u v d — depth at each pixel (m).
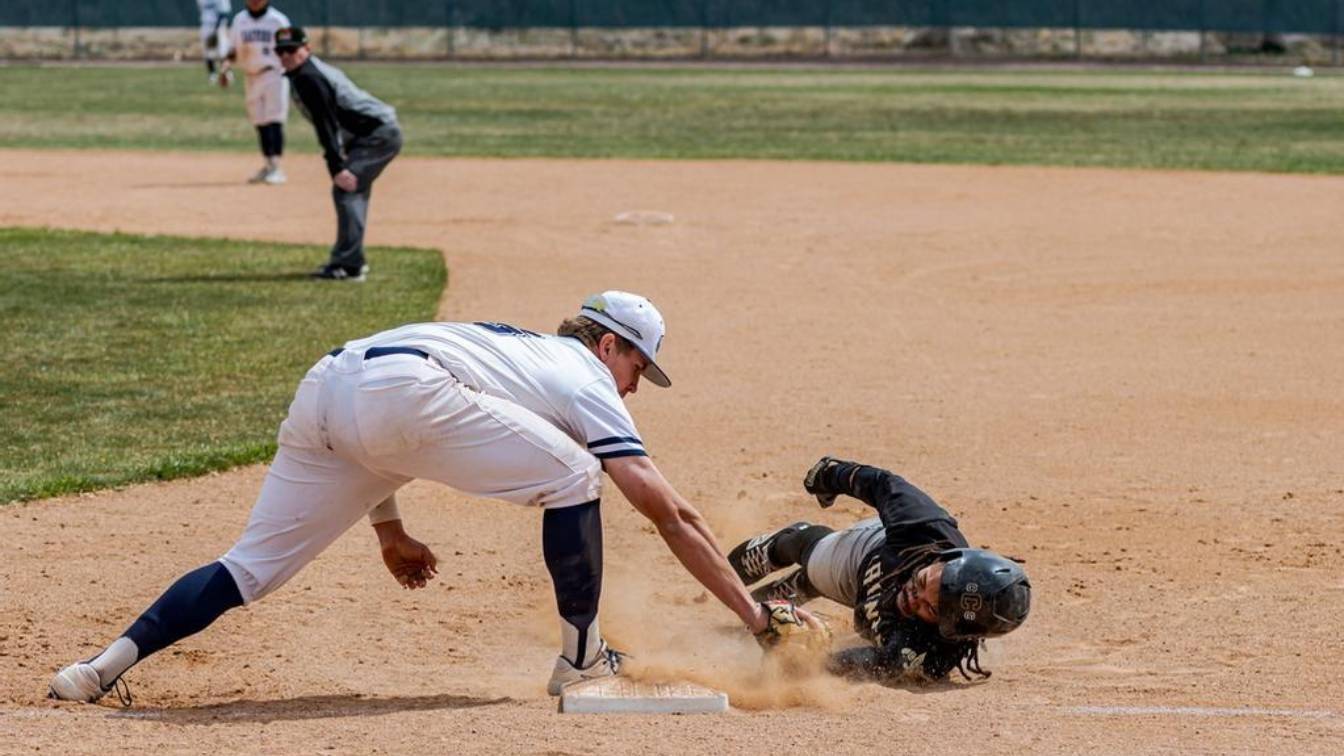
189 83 137.38
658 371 15.68
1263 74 164.12
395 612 19.16
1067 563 21.22
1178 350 36.25
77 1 189.00
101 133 90.94
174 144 85.00
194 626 15.30
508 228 55.62
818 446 27.78
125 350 35.28
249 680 16.53
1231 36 192.25
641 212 58.59
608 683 15.41
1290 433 28.69
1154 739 14.02
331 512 15.27
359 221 44.09
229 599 15.30
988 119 105.06
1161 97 127.12
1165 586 20.14
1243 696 15.75
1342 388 32.34
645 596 19.86
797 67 175.88
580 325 15.59
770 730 14.20
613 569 21.06
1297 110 112.62
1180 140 89.69
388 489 15.44
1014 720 14.63
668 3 197.62
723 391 32.22
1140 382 33.03
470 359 14.84
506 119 103.31
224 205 61.25
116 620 18.50
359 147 44.00
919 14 196.88
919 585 15.53
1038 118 106.00
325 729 14.32
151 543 21.84
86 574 20.33
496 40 196.00
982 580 14.92
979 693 15.80
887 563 16.27
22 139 86.69
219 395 31.25
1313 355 35.62
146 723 14.54
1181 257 49.62
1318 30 190.12
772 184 68.62
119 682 16.19
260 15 66.19
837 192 66.00
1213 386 32.62
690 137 90.94
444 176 71.19
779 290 44.12
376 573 20.69
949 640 15.80
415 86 137.62
